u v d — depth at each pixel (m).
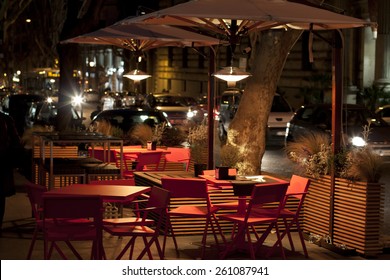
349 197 10.70
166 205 9.12
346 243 10.75
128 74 16.25
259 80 13.40
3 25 49.97
